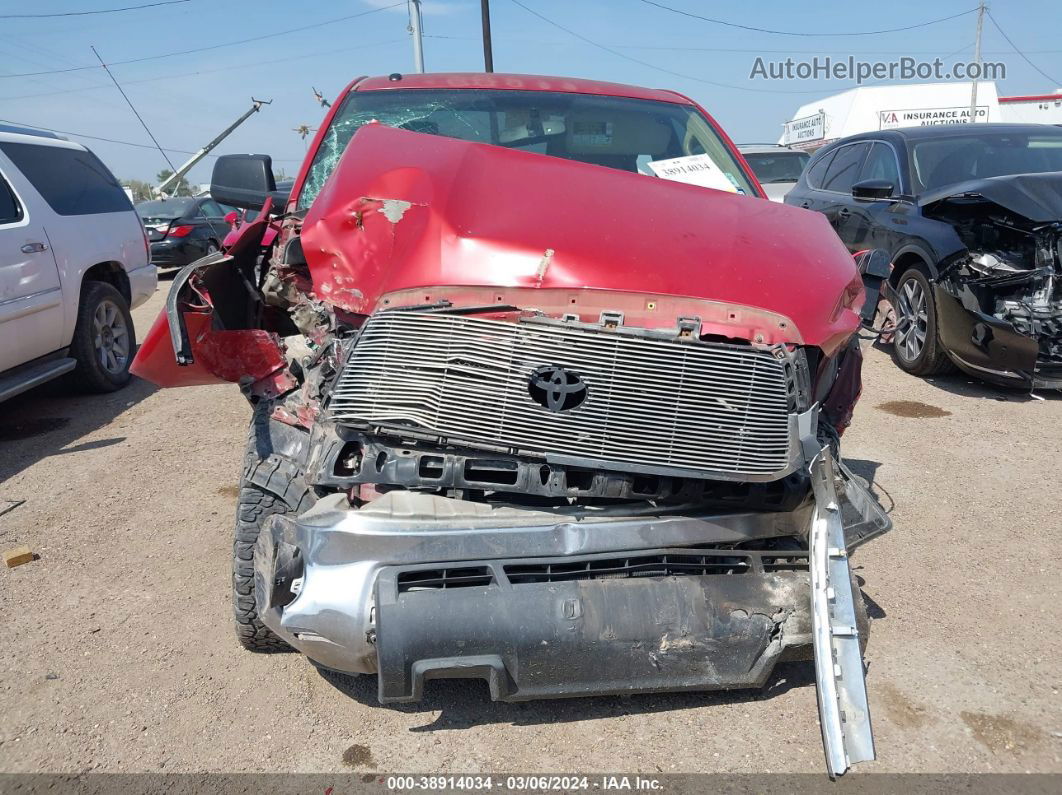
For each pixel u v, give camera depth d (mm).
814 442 2613
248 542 2975
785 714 2877
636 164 4348
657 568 2645
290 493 2879
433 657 2422
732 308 2639
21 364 6027
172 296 2996
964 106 26766
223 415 6492
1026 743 2707
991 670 3086
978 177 7199
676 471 2533
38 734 2865
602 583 2557
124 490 4996
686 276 2705
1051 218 5785
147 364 3314
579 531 2572
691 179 4250
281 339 3586
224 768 2688
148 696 3051
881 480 4820
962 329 6172
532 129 4434
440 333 2531
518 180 3088
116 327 7398
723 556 2715
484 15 24203
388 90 4473
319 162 4117
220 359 3098
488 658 2441
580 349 2494
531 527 2566
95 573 3980
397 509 2568
